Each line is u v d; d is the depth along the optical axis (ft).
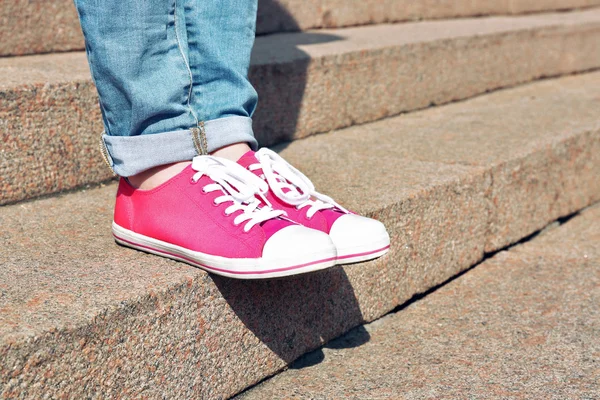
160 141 3.81
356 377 4.20
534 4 12.42
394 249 4.92
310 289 4.33
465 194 5.57
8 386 2.82
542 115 7.87
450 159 6.03
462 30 9.34
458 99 8.79
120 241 4.06
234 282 3.81
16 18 6.18
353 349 4.58
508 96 9.14
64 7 6.51
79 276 3.58
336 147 6.49
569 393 4.00
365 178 5.44
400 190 5.11
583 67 11.07
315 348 4.45
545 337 4.70
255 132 6.37
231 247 3.55
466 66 8.80
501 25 10.11
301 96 6.74
